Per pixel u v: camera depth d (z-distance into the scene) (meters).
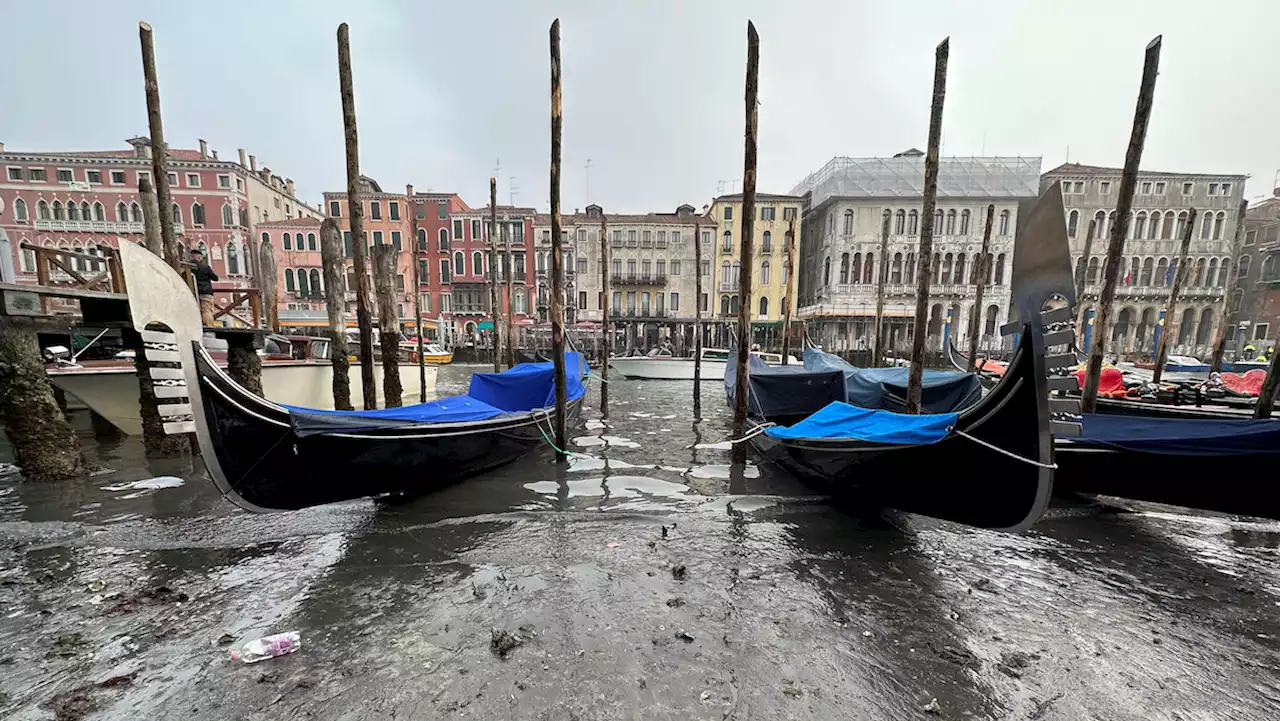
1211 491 5.04
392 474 5.71
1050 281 3.88
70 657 3.22
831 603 3.98
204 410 4.43
